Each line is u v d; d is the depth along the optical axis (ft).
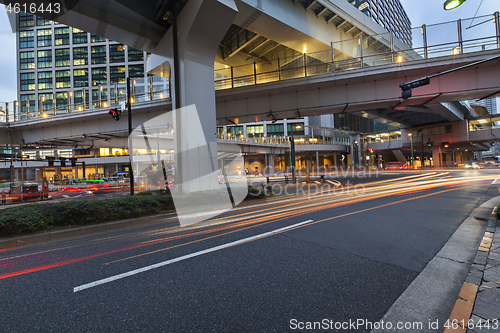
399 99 55.98
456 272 11.50
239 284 10.47
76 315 8.34
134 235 19.10
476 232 18.13
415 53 52.80
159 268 12.29
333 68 57.62
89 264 13.05
